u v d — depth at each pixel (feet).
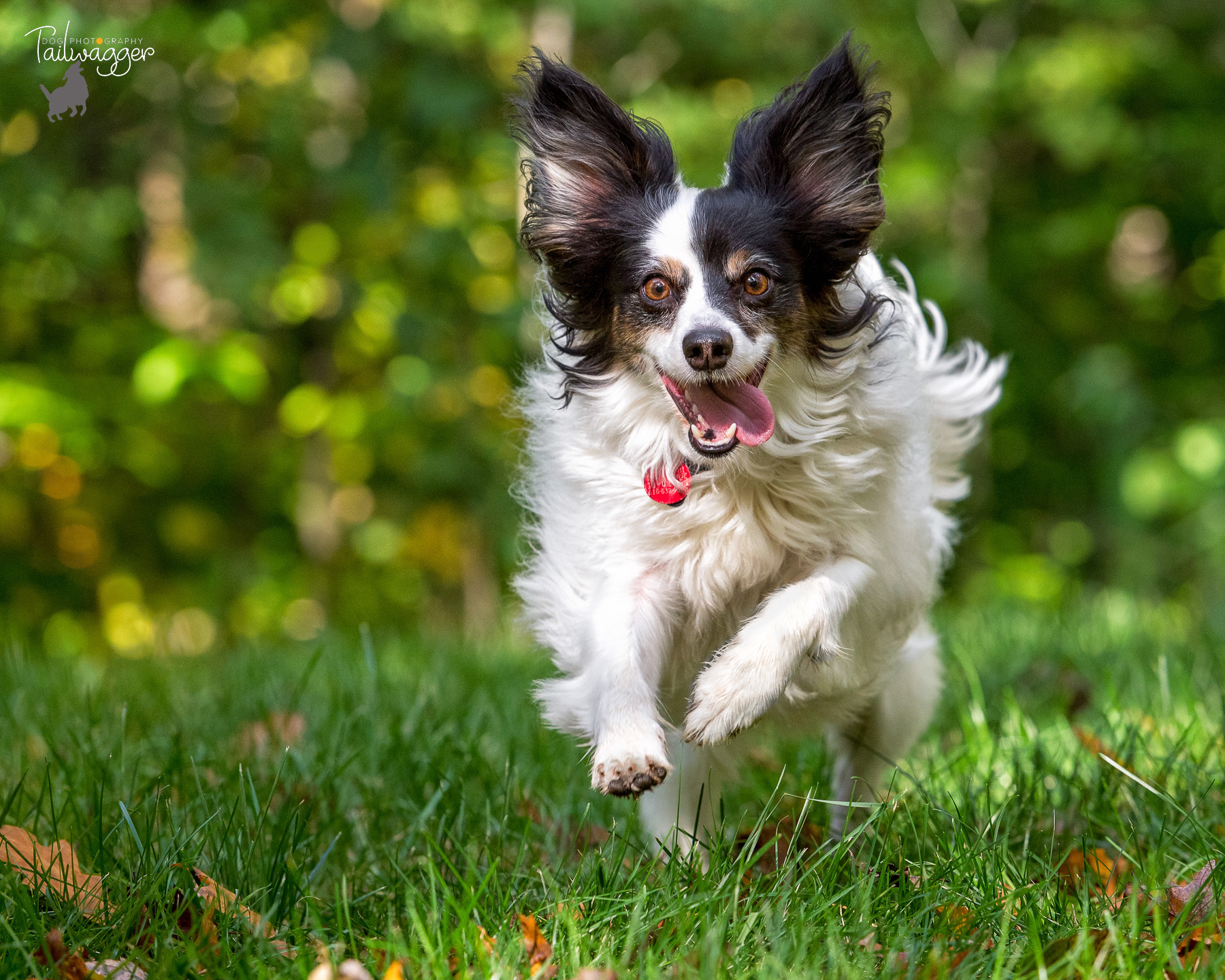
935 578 15.93
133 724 18.81
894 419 13.37
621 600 13.00
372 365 42.45
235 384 35.19
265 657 25.46
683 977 9.50
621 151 13.84
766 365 12.82
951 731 18.48
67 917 10.63
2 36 32.48
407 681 21.67
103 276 40.57
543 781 15.60
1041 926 10.55
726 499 13.05
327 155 38.06
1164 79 45.27
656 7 37.55
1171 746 15.99
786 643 12.23
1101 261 50.34
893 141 42.55
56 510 44.14
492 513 38.86
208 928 10.39
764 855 13.37
